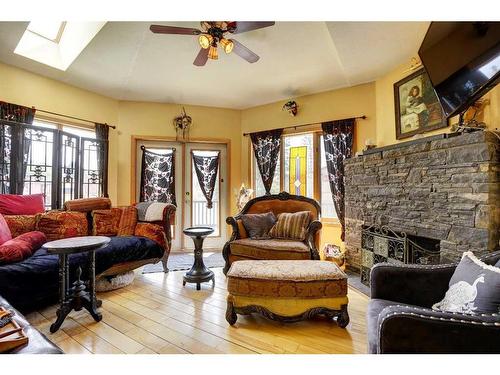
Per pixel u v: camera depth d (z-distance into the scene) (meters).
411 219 2.54
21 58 3.09
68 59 3.28
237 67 3.53
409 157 2.58
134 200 4.53
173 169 4.75
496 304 1.10
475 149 1.97
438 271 1.55
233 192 4.95
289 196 3.70
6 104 3.04
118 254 2.77
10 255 2.09
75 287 2.15
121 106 4.50
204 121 4.88
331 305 2.03
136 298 2.61
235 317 2.07
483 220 1.91
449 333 0.97
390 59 3.09
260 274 2.06
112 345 1.81
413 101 3.00
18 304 2.02
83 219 3.20
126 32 2.80
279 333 1.97
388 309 1.08
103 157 4.17
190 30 2.30
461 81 1.87
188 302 2.52
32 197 3.01
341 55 3.02
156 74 3.70
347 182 3.54
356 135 3.84
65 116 3.74
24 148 3.18
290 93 4.31
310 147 4.35
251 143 4.93
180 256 4.34
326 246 3.78
